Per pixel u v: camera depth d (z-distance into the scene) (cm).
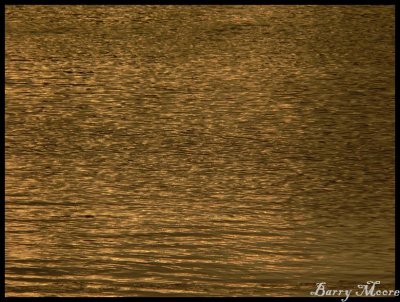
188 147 2838
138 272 2100
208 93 3256
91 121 3023
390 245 2223
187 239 2248
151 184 2583
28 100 3178
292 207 2436
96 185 2570
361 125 2994
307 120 3034
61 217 2367
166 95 3238
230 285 2048
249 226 2319
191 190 2542
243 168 2692
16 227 2308
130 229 2303
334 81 3369
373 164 2719
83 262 2144
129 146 2842
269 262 2142
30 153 2781
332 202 2472
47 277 2086
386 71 3466
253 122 3019
